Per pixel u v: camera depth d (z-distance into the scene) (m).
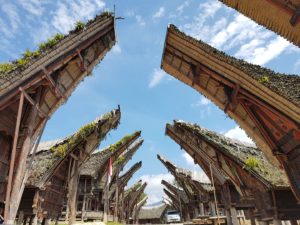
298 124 8.15
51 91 10.16
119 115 19.16
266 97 8.54
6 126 9.14
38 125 10.51
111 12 11.11
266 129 9.71
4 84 7.90
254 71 9.11
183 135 19.20
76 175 17.89
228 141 17.44
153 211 70.50
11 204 8.20
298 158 8.94
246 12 7.64
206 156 18.44
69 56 10.04
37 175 15.52
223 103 10.89
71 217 16.61
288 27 7.20
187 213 39.59
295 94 8.15
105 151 25.88
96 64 12.33
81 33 9.95
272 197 13.61
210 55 9.38
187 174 28.14
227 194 19.12
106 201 24.86
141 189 54.69
